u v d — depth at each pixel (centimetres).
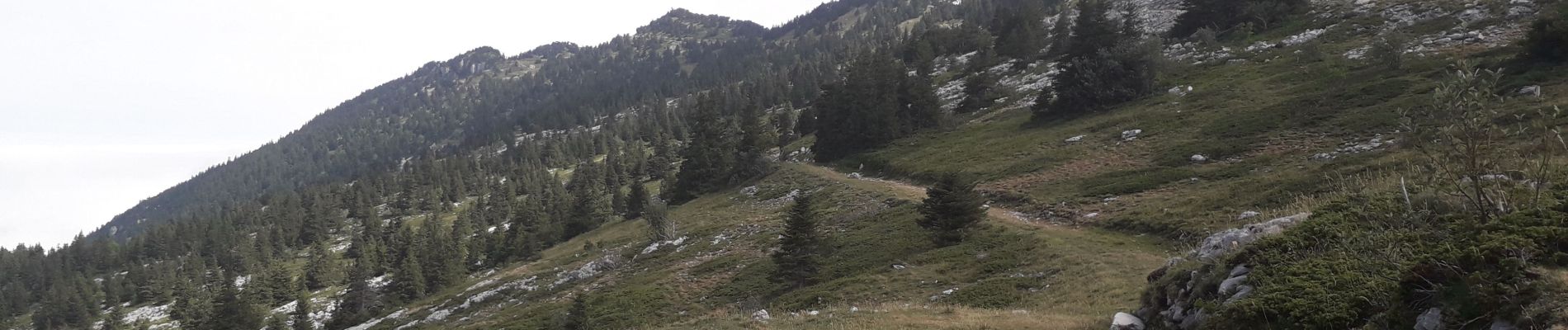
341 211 19738
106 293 13662
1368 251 1034
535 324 4694
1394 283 913
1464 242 895
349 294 8125
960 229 4041
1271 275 1124
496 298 6169
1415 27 6750
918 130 8706
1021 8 14250
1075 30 8712
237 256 14938
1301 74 6241
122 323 11912
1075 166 5353
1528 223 875
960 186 4044
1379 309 920
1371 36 6950
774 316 2273
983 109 9112
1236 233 1487
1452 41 6016
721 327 2139
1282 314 1005
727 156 9725
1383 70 5616
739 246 5512
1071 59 7944
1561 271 774
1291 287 1040
